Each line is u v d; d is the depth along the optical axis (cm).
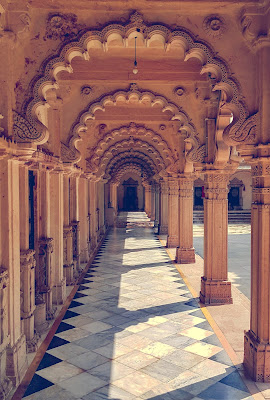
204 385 458
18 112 476
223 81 486
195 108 786
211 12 482
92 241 1470
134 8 476
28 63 478
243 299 816
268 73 464
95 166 1209
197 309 745
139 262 1227
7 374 456
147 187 3238
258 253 479
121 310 741
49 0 466
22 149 471
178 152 1166
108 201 2405
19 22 462
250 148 479
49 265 684
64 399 428
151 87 798
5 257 456
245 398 428
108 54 762
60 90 788
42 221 671
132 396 434
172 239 1533
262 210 467
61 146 781
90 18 478
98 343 582
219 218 782
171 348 563
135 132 1316
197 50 484
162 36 483
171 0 469
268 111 463
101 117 1121
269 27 453
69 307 761
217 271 786
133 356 538
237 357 533
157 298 821
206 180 786
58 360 526
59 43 479
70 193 1022
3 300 437
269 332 468
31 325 560
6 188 455
